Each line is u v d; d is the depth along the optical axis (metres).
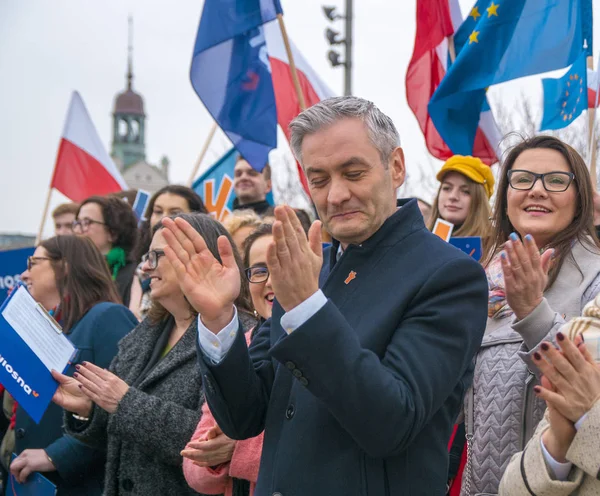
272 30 7.82
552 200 3.47
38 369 3.96
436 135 6.64
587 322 2.37
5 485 5.43
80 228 6.30
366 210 2.56
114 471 3.90
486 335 3.40
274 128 6.63
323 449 2.49
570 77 5.30
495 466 3.18
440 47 6.64
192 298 2.57
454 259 2.52
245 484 3.44
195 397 3.76
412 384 2.33
